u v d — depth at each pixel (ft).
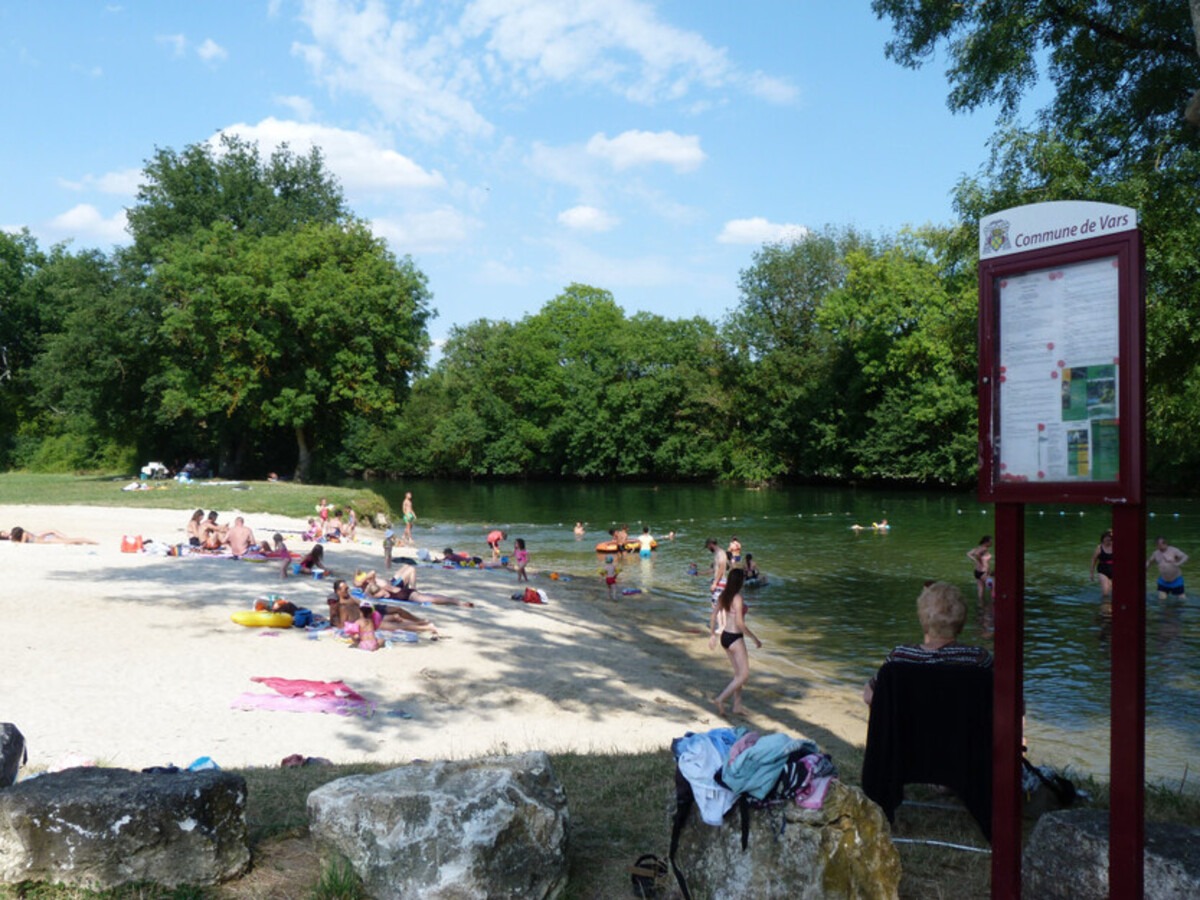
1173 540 120.37
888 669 20.04
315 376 190.49
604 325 317.63
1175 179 52.85
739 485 282.15
